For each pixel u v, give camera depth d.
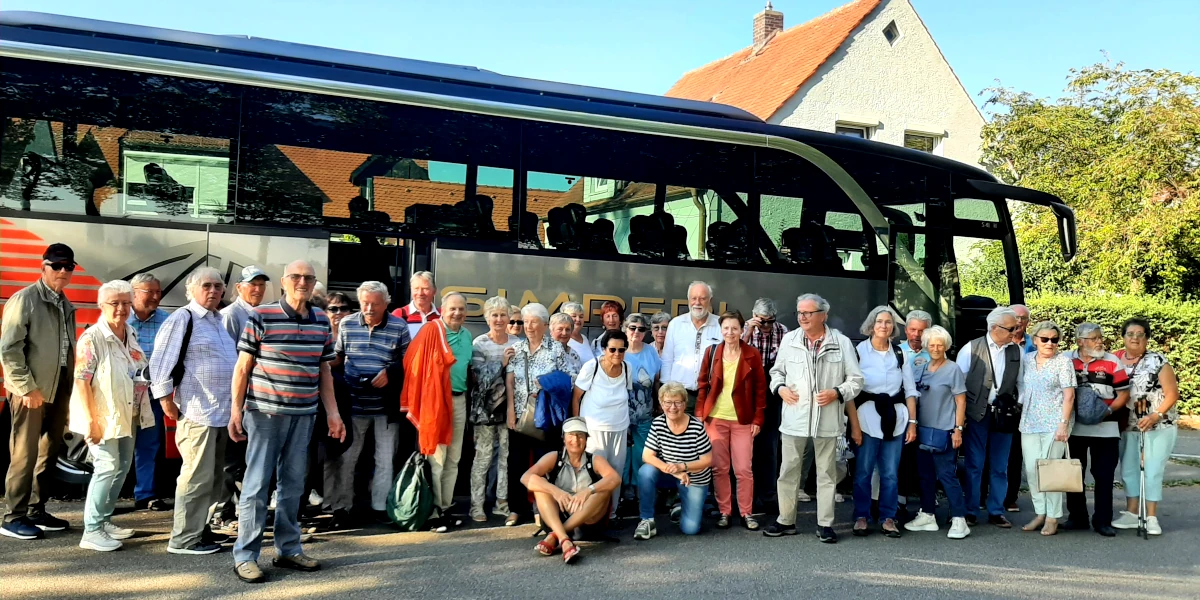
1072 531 7.21
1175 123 18.08
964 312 9.50
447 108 7.61
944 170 9.33
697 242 8.37
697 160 8.44
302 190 7.17
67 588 4.93
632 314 7.38
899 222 9.10
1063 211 9.04
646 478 6.56
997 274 9.88
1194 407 14.47
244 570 5.14
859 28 23.67
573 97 8.20
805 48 24.69
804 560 6.09
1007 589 5.56
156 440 6.80
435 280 7.52
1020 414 7.25
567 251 7.91
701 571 5.74
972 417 7.27
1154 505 7.10
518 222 7.79
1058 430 7.00
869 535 6.88
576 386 6.67
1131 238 18.11
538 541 6.34
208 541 5.73
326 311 6.82
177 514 5.59
